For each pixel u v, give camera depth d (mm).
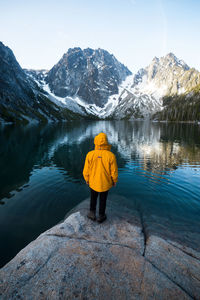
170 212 6379
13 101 117688
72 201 7656
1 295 2283
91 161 4207
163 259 3264
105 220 4691
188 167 13508
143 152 20609
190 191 8609
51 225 5863
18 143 26875
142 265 3021
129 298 2361
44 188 9234
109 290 2461
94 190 4293
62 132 50125
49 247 3354
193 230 4902
